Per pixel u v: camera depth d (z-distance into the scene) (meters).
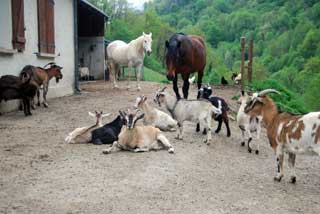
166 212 4.52
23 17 11.78
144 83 21.19
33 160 6.50
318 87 36.06
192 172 6.08
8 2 11.07
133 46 16.33
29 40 12.48
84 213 4.46
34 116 10.55
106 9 55.25
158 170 6.09
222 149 7.75
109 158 6.68
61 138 8.14
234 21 75.25
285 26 68.06
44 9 13.50
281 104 15.34
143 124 8.86
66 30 15.92
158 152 7.19
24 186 5.29
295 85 47.25
